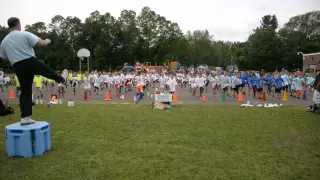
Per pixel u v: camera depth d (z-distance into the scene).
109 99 18.75
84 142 6.70
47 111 11.95
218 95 23.30
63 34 96.19
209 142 6.85
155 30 93.56
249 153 6.03
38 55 86.94
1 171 4.81
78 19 99.31
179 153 5.91
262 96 20.28
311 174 4.89
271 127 8.85
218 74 29.42
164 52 91.75
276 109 13.53
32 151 5.63
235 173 4.87
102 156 5.64
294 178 4.71
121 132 7.84
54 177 4.58
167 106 13.38
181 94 24.17
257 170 5.04
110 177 4.61
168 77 24.67
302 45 75.19
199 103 16.84
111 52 91.88
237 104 16.22
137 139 7.05
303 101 18.81
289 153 6.11
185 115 11.15
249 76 23.81
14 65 5.54
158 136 7.39
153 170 4.92
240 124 9.29
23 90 5.80
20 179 4.50
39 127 5.66
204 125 9.02
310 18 82.38
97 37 91.94
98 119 9.90
